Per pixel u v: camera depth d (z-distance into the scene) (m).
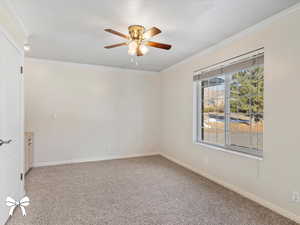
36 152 4.04
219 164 3.09
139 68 4.83
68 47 3.31
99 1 1.96
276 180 2.21
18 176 2.34
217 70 3.16
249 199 2.54
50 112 4.15
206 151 3.38
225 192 2.77
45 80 4.10
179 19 2.33
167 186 3.00
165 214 2.19
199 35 2.79
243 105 2.78
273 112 2.26
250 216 2.14
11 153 2.09
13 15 2.12
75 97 4.36
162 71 5.08
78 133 4.40
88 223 2.00
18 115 2.33
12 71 2.13
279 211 2.18
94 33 2.73
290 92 2.07
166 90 4.86
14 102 2.19
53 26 2.51
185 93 4.03
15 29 2.21
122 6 2.04
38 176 3.42
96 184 3.07
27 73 3.97
